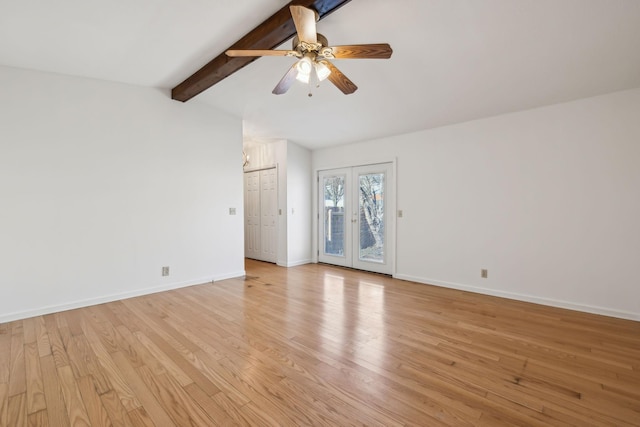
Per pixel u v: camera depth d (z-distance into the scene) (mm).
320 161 5703
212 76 3125
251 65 3121
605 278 3037
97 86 3357
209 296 3656
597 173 3059
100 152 3375
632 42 2283
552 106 3297
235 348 2334
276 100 3926
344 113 4090
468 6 2104
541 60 2598
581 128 3135
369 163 4957
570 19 2127
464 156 3936
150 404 1688
